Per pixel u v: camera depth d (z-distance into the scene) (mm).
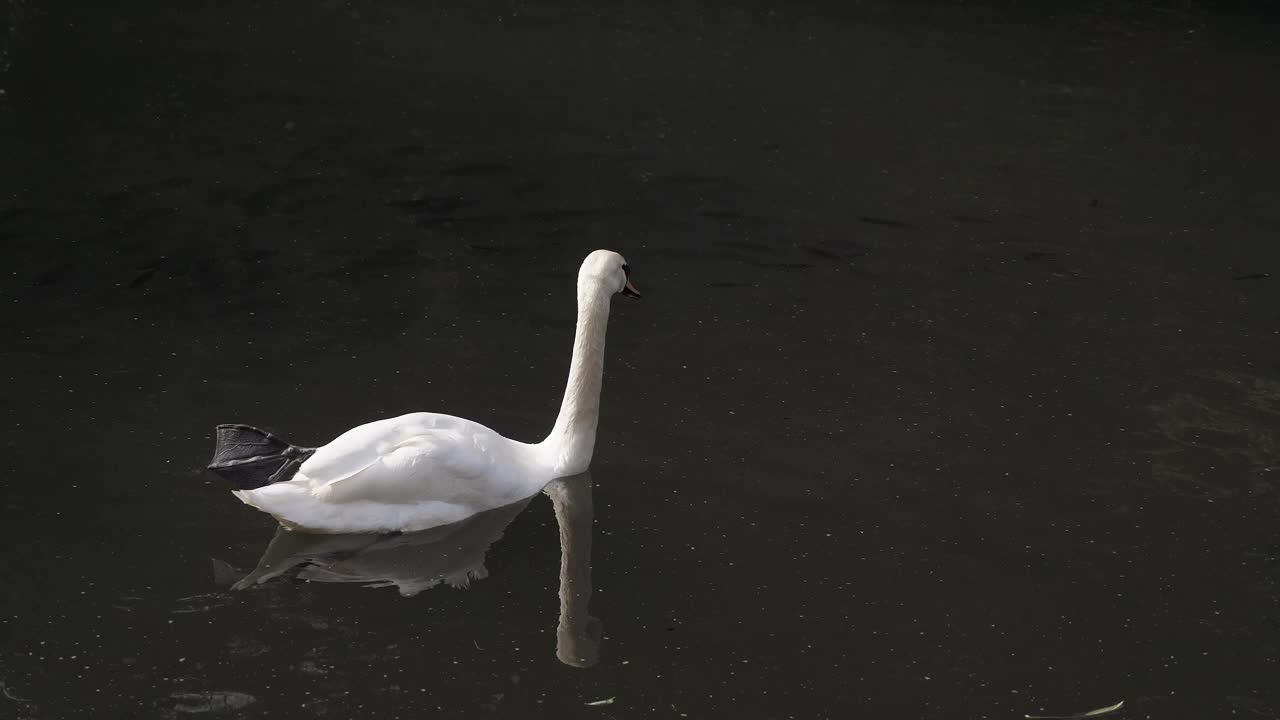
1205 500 6066
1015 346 6773
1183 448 6273
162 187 7480
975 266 7309
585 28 10203
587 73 9219
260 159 7777
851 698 5414
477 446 5898
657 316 6871
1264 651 5582
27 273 6820
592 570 5738
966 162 8227
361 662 5430
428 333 6676
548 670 5441
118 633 5449
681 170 7988
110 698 5301
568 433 6059
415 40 9633
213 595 5570
